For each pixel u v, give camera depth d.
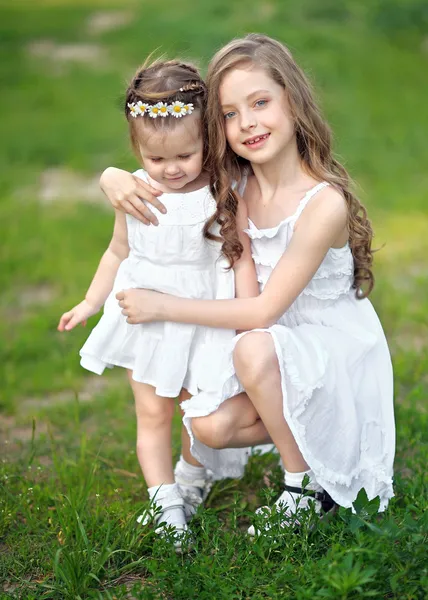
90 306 2.87
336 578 2.12
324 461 2.56
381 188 6.94
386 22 13.36
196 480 2.87
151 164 2.59
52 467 3.18
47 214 6.55
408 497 2.70
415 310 4.65
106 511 2.68
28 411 3.72
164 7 15.48
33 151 8.20
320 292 2.72
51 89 10.80
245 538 2.49
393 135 8.42
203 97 2.59
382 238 5.88
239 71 2.57
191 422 2.62
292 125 2.65
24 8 16.98
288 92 2.62
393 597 2.21
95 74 11.38
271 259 2.70
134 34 13.33
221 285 2.68
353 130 8.51
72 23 14.93
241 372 2.53
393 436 2.72
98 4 17.09
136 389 2.75
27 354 4.31
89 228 6.20
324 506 2.68
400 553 2.27
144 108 2.51
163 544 2.47
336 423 2.59
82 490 2.84
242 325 2.60
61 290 5.14
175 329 2.64
